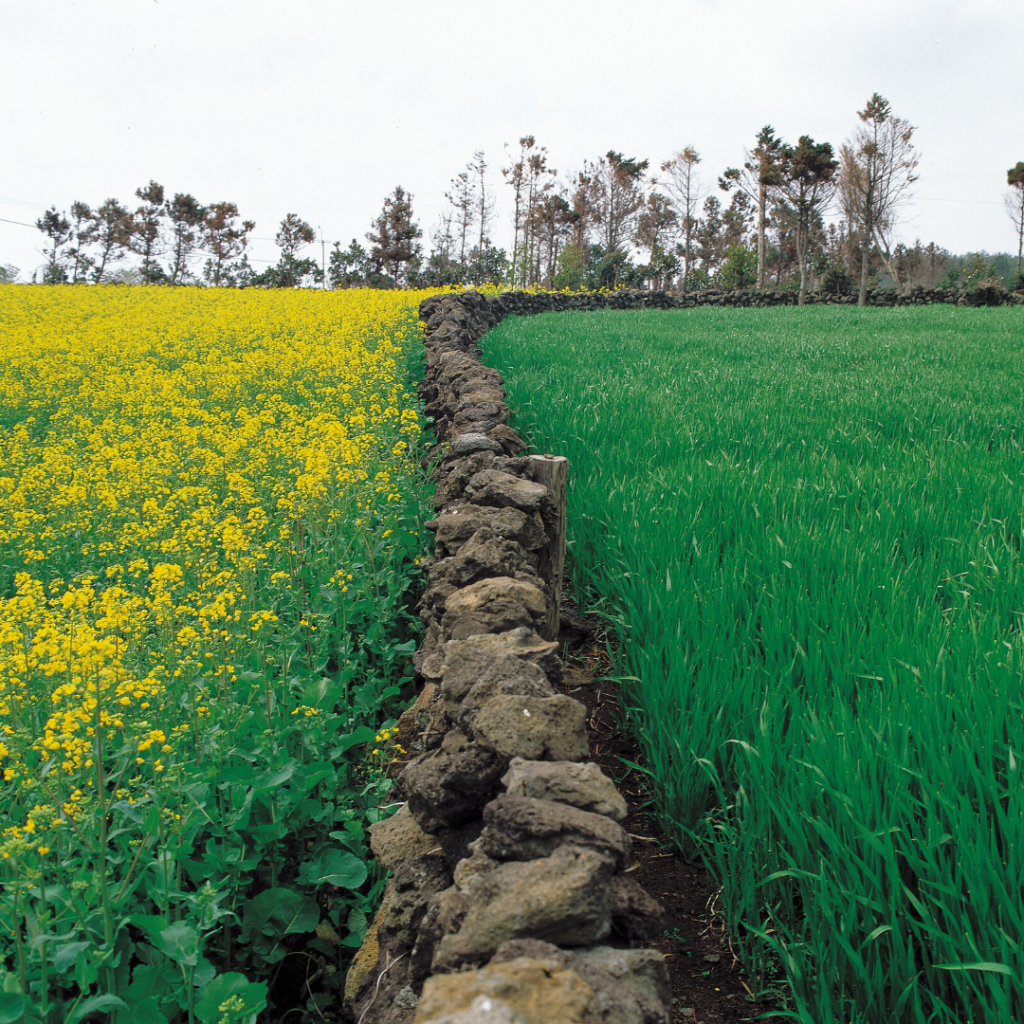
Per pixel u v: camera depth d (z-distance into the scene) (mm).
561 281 51438
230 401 9508
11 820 2389
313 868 2717
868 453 6480
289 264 59938
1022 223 58062
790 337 17672
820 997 2033
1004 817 2104
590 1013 1247
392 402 8539
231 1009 1938
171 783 2387
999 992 1748
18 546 5121
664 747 3018
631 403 8281
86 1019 2133
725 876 2482
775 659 3273
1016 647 2953
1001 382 9781
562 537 4270
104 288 27062
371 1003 2115
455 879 1816
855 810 2256
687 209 59500
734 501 5059
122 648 2785
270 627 3436
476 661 2631
